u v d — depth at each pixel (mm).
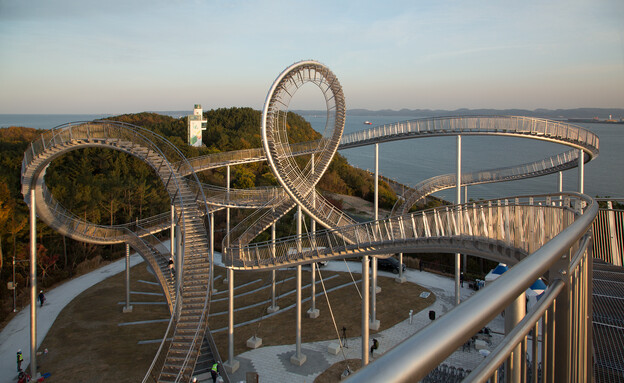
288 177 26156
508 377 2387
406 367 1340
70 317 34438
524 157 143000
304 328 31156
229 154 42406
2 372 26516
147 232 35688
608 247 10398
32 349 25438
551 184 98125
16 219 43750
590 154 31938
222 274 44469
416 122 32844
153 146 28891
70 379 25203
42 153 26391
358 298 36344
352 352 27641
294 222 53562
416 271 43938
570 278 3137
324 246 24578
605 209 10438
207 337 27281
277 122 26828
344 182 73250
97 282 43281
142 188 56031
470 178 45031
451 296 36938
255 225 30828
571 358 3266
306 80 27344
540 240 11789
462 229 17562
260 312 34219
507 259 13961
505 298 1952
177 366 18172
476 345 26578
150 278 44531
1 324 33750
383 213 60938
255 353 27609
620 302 8625
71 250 48000
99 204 51875
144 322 33469
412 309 34062
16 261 40312
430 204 60906
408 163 140375
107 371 25953
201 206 36219
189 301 21047
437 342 1502
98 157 61938
